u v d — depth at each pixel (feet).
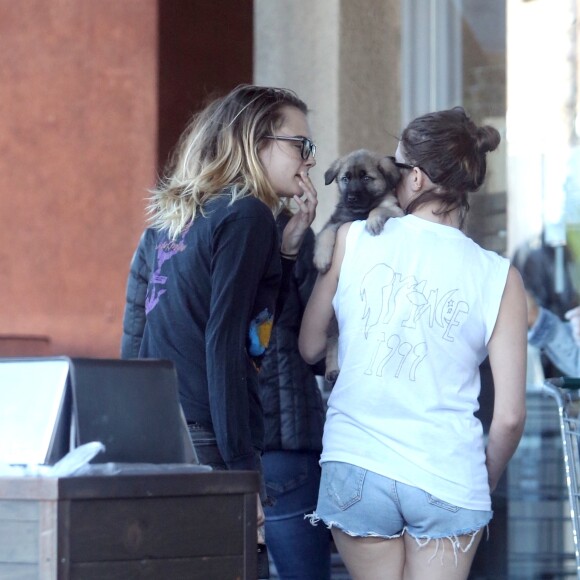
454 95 59.21
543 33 57.00
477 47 58.75
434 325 28.78
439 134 30.14
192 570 21.34
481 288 29.22
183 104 64.18
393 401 28.43
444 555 28.14
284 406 35.06
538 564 52.34
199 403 28.71
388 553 28.71
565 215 55.62
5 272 67.21
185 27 64.23
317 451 35.60
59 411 21.66
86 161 65.26
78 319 65.41
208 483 21.66
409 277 29.22
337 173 37.45
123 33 64.18
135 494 20.47
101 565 19.95
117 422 22.03
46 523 19.42
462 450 28.37
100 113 64.95
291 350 35.45
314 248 33.88
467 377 29.09
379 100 60.64
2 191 67.00
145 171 63.67
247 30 64.69
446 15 59.36
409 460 28.02
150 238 31.76
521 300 29.68
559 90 56.49
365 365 28.96
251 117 31.07
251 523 22.36
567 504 52.24
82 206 65.41
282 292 32.63
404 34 60.49
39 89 66.49
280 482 35.19
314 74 61.52
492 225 56.44
